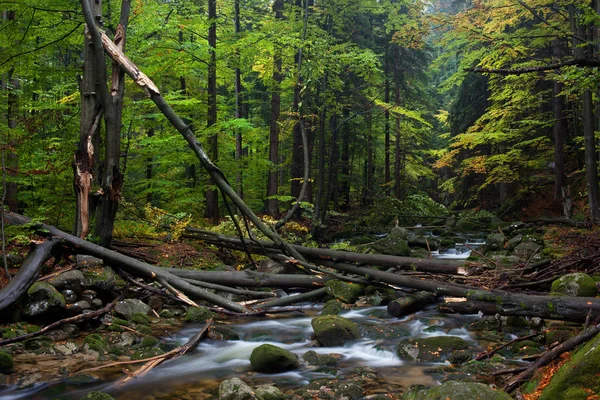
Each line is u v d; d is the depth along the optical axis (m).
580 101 17.62
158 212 10.21
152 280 7.06
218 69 13.85
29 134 8.08
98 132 7.55
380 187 30.17
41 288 5.64
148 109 12.50
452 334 5.96
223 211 18.00
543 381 3.32
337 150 23.14
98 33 7.18
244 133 13.44
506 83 17.75
